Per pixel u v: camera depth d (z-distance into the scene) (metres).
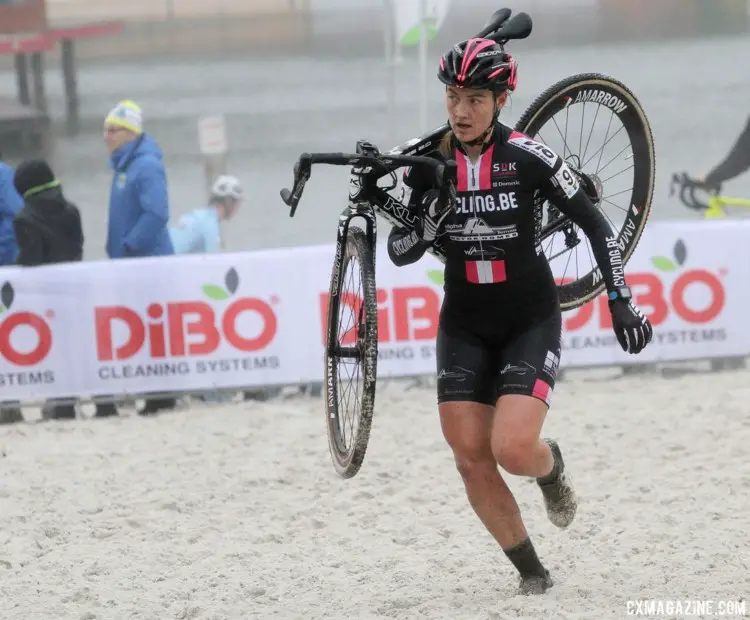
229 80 59.19
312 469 16.81
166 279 20.58
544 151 10.39
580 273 18.97
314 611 11.61
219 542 14.20
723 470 15.80
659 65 57.97
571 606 11.05
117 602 12.18
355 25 70.38
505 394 10.68
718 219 21.50
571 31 64.38
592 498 15.01
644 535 13.39
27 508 15.55
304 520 14.77
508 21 10.72
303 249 20.81
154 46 65.56
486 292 10.81
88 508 15.47
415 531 14.21
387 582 12.45
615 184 34.88
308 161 10.19
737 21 65.19
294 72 60.44
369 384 10.04
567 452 16.95
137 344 20.62
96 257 36.56
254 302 20.72
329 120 50.72
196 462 17.36
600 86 11.80
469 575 12.47
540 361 10.71
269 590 12.38
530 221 10.62
